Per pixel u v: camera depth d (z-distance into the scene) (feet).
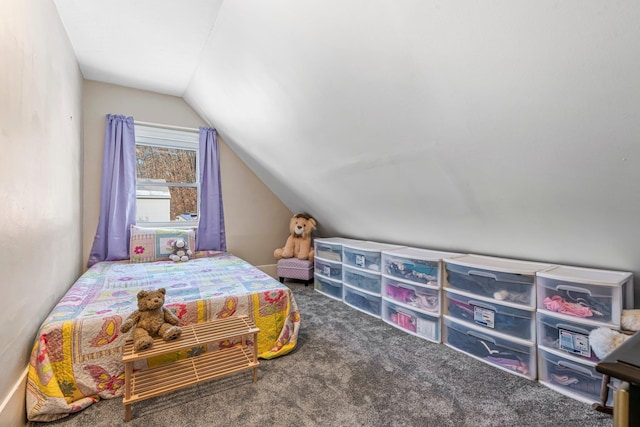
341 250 9.55
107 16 5.84
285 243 12.46
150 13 5.75
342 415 4.19
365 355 5.93
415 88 4.35
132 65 7.90
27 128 4.19
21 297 3.98
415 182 6.23
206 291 6.15
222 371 4.76
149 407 4.38
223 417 4.17
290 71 5.56
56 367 4.34
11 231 3.67
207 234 10.64
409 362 5.66
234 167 11.28
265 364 5.58
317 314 8.25
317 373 5.27
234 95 7.63
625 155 3.56
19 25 3.93
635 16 2.54
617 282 4.32
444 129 4.68
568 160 4.01
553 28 2.92
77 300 5.52
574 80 3.19
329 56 4.75
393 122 5.13
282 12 4.62
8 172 3.59
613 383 4.23
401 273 7.31
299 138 7.28
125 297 5.79
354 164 6.88
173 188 10.55
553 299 4.93
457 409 4.31
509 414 4.20
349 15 4.00
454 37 3.49
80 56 7.43
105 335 4.66
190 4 5.46
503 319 5.46
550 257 5.89
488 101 3.92
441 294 6.52
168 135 10.19
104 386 4.59
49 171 5.19
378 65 4.37
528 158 4.32
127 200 9.14
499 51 3.34
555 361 4.84
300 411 4.28
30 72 4.30
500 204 5.45
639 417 1.97
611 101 3.17
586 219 4.72
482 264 5.90
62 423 4.06
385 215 8.23
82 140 8.52
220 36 6.22
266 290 6.23
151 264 8.78
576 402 4.47
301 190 9.96
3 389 3.47
